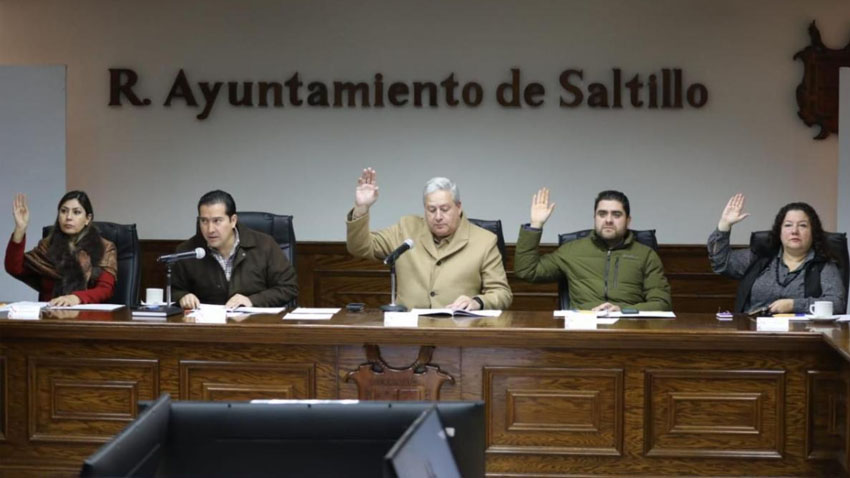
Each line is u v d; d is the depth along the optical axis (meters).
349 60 7.41
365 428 1.96
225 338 4.36
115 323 4.39
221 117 7.46
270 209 7.48
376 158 7.43
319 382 4.39
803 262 4.96
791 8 7.23
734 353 4.29
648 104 7.31
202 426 1.95
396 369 4.37
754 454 4.29
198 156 7.46
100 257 5.31
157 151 7.48
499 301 5.03
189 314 4.68
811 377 4.27
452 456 1.79
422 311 4.73
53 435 4.50
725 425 4.31
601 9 7.30
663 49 7.30
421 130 7.41
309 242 7.37
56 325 4.42
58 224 5.31
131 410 4.45
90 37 7.45
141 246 7.41
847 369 4.09
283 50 7.42
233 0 7.41
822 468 4.28
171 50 7.45
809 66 7.21
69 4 7.45
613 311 4.88
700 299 7.25
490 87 7.37
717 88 7.29
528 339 4.27
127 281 5.44
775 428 4.29
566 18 7.31
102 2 7.43
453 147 7.40
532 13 7.33
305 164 7.46
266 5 7.41
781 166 7.28
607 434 4.32
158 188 7.49
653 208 7.36
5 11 7.46
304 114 7.45
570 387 4.33
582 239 5.48
